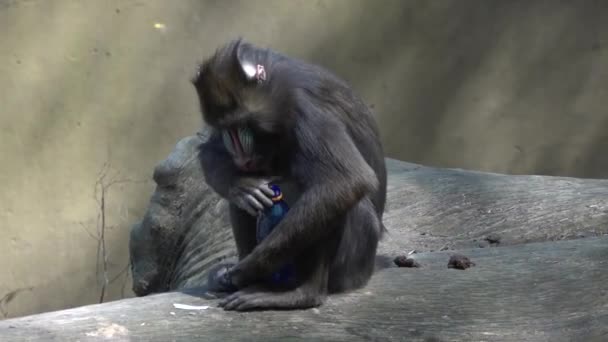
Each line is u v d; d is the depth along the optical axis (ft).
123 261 61.87
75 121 61.87
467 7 59.47
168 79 61.11
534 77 59.16
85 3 61.16
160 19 60.85
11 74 61.98
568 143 59.06
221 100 27.22
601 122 58.70
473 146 59.98
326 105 27.86
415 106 60.34
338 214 27.02
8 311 62.39
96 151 61.87
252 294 27.99
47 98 61.87
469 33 59.57
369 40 60.23
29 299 62.39
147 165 61.57
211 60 27.78
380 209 30.68
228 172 28.68
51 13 61.41
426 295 28.99
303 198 27.17
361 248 29.17
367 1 60.08
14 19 61.67
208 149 29.45
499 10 59.16
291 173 28.60
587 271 30.17
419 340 25.93
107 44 61.31
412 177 44.11
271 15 60.39
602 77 58.49
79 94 61.72
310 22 60.29
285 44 60.44
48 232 62.39
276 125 27.48
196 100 60.80
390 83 60.34
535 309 27.73
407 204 41.19
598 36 58.39
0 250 62.59
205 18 60.64
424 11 59.77
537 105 59.26
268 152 28.07
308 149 27.12
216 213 43.93
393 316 27.45
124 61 61.31
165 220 45.19
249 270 27.58
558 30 58.80
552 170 59.41
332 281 28.99
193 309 27.99
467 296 28.89
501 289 29.32
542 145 59.36
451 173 44.83
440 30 59.77
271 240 27.25
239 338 25.89
